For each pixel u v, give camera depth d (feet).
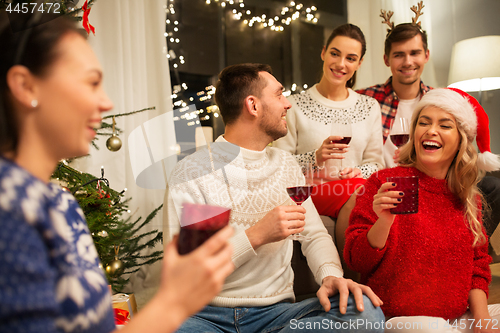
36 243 1.46
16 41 1.59
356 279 6.16
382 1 13.20
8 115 1.62
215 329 3.83
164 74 9.71
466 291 4.30
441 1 13.58
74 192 5.06
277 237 3.84
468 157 4.47
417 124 4.71
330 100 7.61
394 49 8.14
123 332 1.47
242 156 4.51
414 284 4.25
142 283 7.97
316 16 12.97
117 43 9.05
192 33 11.06
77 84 1.66
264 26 11.89
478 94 13.28
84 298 1.69
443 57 13.70
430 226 4.37
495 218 6.86
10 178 1.51
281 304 4.10
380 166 7.48
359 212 4.66
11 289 1.36
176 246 1.88
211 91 10.47
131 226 5.95
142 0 9.55
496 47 11.44
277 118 4.56
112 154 8.85
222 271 1.58
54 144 1.69
